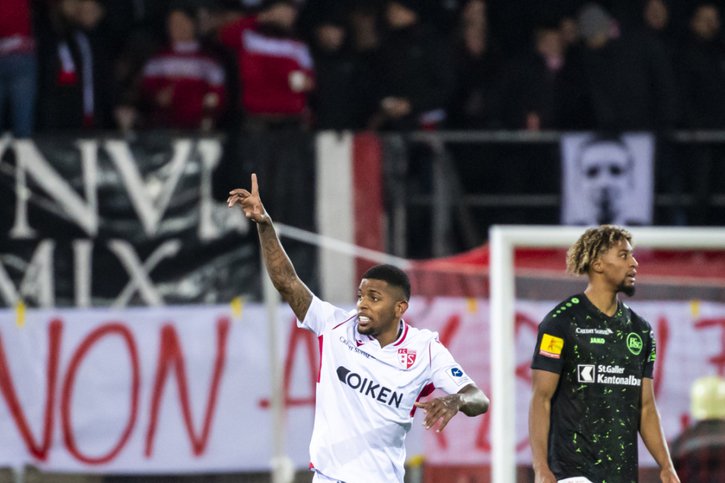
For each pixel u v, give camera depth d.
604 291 23.66
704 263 35.69
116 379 34.34
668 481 23.39
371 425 21.14
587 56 40.03
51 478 34.00
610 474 23.28
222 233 35.81
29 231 35.22
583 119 40.72
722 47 41.75
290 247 35.84
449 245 37.53
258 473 34.41
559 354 23.36
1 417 33.91
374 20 39.84
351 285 35.88
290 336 34.56
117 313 34.50
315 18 43.62
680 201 38.75
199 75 38.00
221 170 35.97
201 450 34.25
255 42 37.53
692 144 39.47
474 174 39.50
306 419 34.34
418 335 21.48
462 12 41.78
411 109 38.69
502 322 28.77
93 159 35.56
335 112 39.25
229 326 34.78
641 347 23.61
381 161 36.72
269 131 36.28
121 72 38.69
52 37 37.12
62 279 35.19
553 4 44.16
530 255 34.62
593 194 37.97
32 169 35.34
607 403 23.36
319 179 36.38
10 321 34.28
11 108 36.72
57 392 34.19
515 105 39.72
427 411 19.66
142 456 34.16
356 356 21.25
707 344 34.28
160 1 40.91
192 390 34.44
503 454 28.45
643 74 39.94
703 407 33.28
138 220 35.56
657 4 41.22
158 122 38.12
